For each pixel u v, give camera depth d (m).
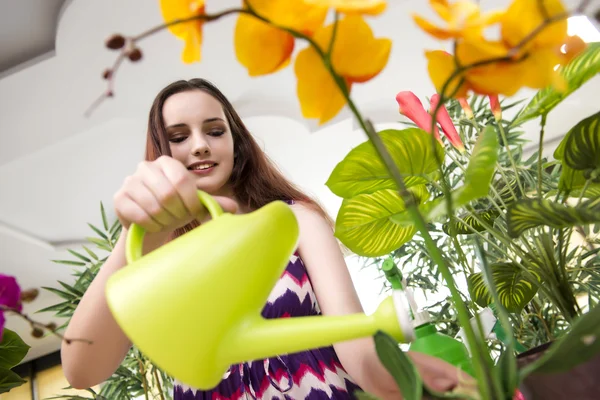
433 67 0.34
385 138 0.50
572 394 0.34
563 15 0.28
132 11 3.36
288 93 4.18
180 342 0.33
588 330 0.29
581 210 0.38
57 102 3.75
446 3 0.30
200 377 0.34
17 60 3.57
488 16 0.29
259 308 0.36
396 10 3.70
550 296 0.53
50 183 4.25
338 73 0.32
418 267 2.04
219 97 1.34
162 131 1.02
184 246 0.35
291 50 0.32
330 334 0.35
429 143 0.51
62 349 0.76
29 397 5.48
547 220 0.42
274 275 0.36
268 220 0.36
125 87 3.74
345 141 4.57
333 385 0.91
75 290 1.79
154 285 0.34
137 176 0.46
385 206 0.60
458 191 0.37
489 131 0.39
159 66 3.70
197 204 0.46
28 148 3.91
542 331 1.09
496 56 0.29
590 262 1.19
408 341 0.35
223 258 0.35
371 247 0.64
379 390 0.54
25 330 5.28
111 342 0.74
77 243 4.80
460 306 0.32
